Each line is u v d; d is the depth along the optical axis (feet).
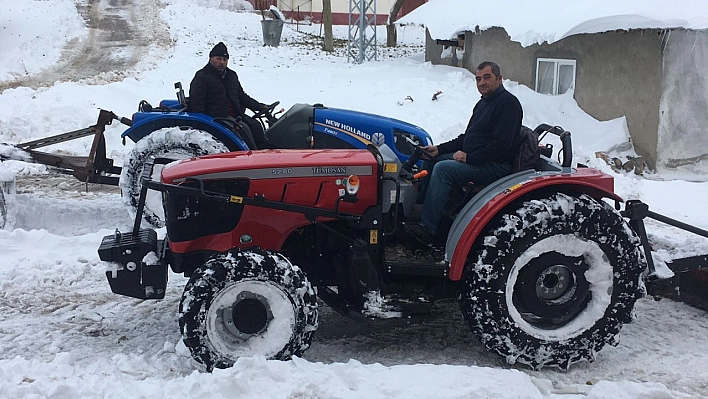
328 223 14.58
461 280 14.11
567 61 40.68
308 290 13.41
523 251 13.66
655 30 34.55
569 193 14.47
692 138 35.29
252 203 13.83
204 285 13.03
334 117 23.16
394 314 13.96
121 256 14.32
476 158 14.80
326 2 72.95
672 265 15.52
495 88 15.23
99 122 25.07
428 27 54.90
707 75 34.68
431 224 14.96
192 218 14.10
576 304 14.30
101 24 87.76
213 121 23.48
